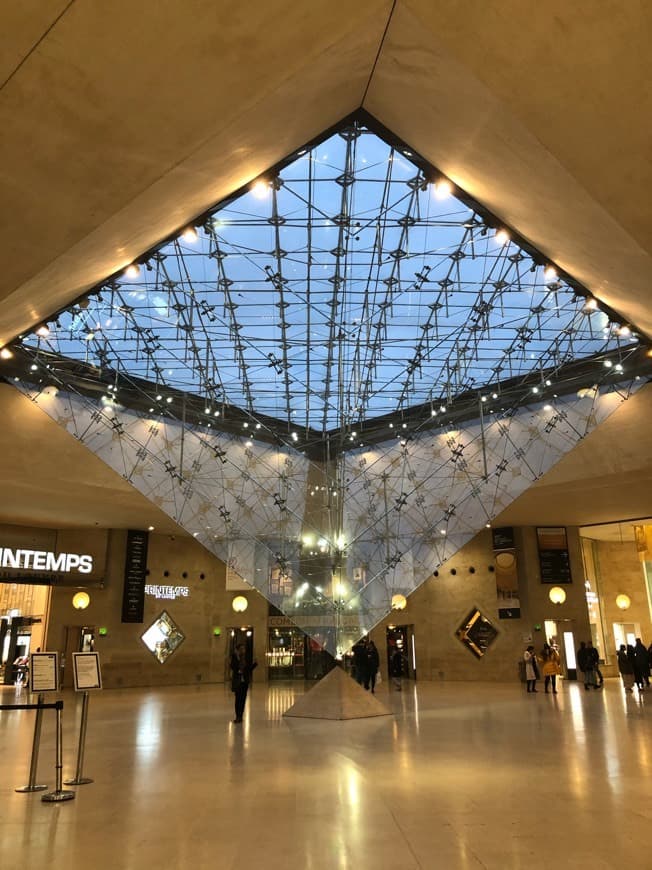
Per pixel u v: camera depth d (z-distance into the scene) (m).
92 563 22.89
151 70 5.00
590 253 8.06
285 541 15.44
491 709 14.11
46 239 6.72
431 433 15.98
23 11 4.34
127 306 13.49
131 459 15.25
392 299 13.84
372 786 6.63
